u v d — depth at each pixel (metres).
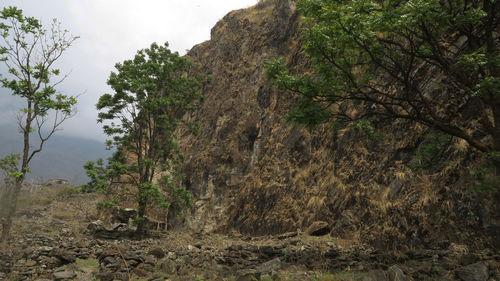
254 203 18.08
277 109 20.31
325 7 5.51
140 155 16.67
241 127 22.27
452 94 9.54
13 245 11.29
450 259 6.66
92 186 14.96
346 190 12.94
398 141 11.30
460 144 8.69
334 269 7.18
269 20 25.28
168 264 7.96
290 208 15.52
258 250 9.68
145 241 14.12
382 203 10.80
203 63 31.61
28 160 11.86
